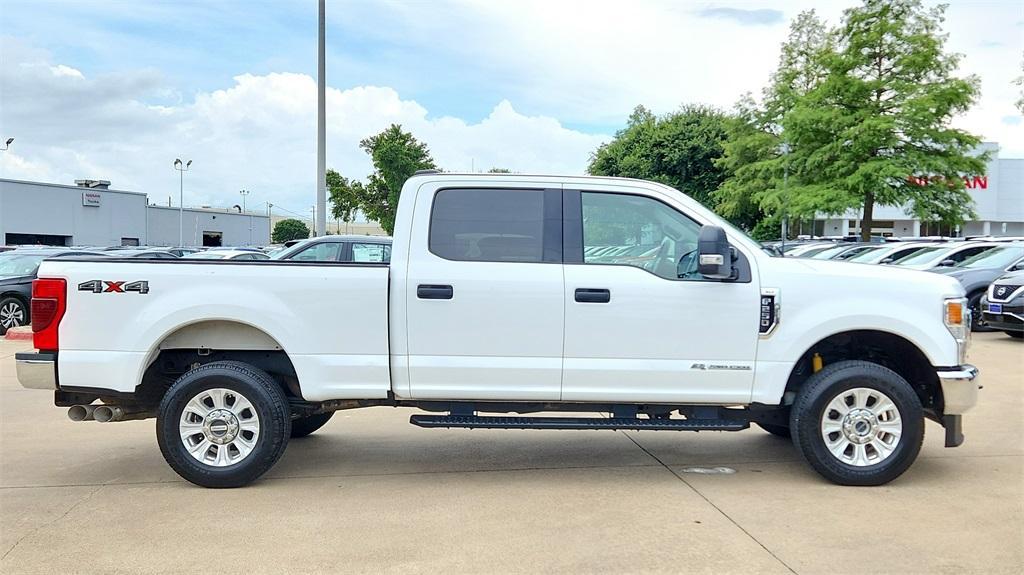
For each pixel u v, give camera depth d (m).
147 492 5.10
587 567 3.85
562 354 5.10
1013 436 6.51
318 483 5.30
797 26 31.45
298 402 5.45
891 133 22.38
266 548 4.11
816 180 24.47
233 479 5.11
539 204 5.27
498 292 5.07
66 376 5.09
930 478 5.33
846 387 5.06
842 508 4.71
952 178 22.61
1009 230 50.09
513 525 4.44
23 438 6.63
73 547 4.13
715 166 36.91
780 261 5.23
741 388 5.13
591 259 5.21
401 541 4.20
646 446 6.35
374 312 5.11
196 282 5.12
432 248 5.19
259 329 5.16
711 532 4.31
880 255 16.20
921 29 22.80
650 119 45.84
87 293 5.09
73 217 49.94
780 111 31.27
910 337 5.05
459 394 5.16
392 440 6.58
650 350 5.09
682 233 5.27
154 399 5.55
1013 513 4.61
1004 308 11.99
